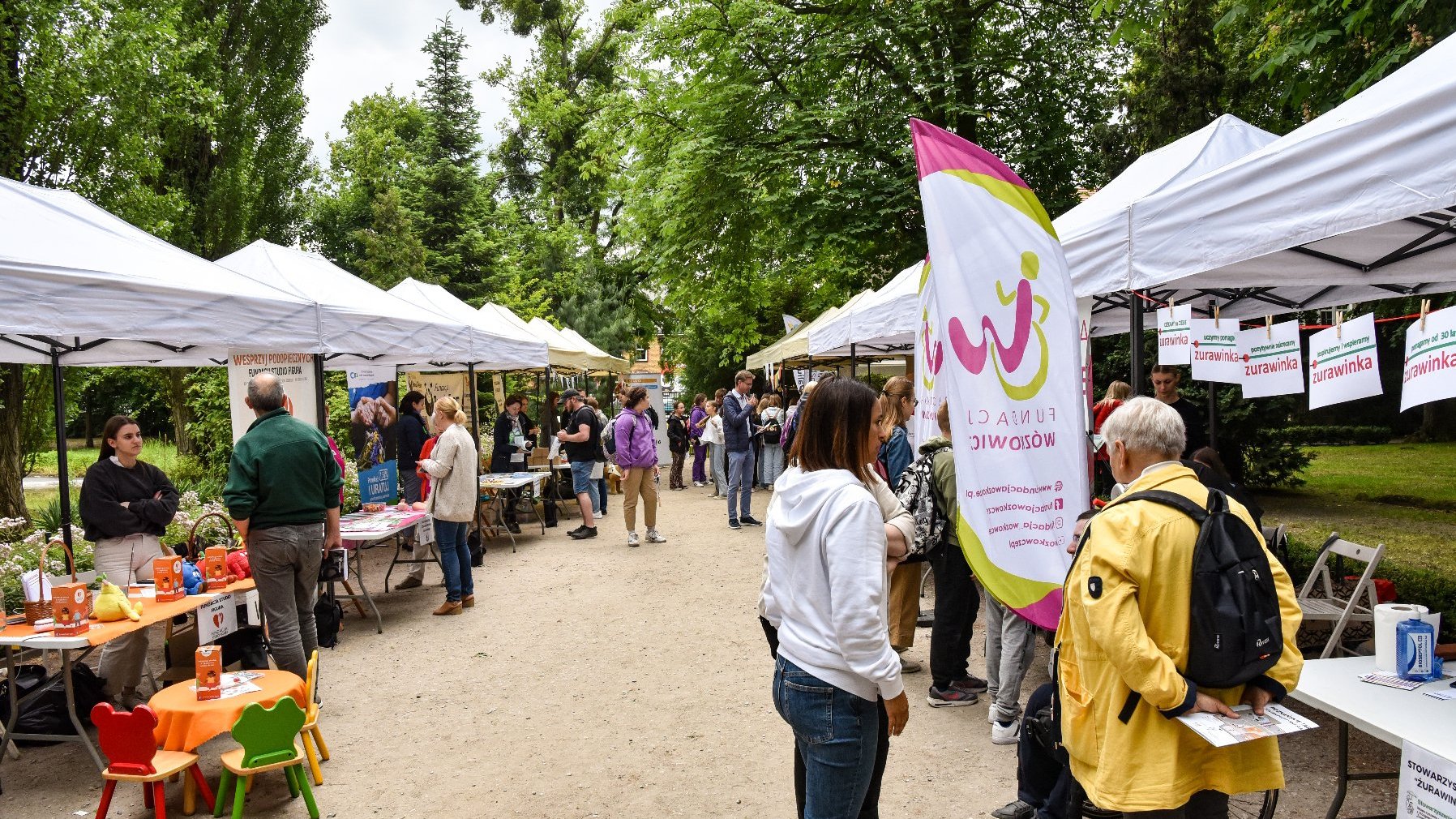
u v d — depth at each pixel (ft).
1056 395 12.03
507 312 50.24
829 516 7.59
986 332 11.94
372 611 24.44
